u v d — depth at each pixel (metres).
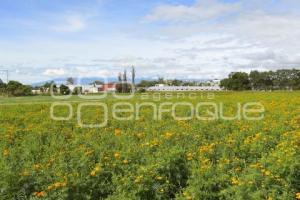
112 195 9.37
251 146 12.71
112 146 13.91
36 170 10.41
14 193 9.32
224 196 9.41
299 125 17.00
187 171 10.74
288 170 9.61
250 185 9.12
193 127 17.33
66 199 9.09
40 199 9.00
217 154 12.34
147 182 9.62
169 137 14.12
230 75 104.06
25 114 25.75
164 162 10.58
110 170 10.60
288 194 8.97
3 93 75.12
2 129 18.17
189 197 9.05
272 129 15.90
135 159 11.45
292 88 108.69
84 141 14.77
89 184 9.74
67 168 10.46
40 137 16.14
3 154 12.37
